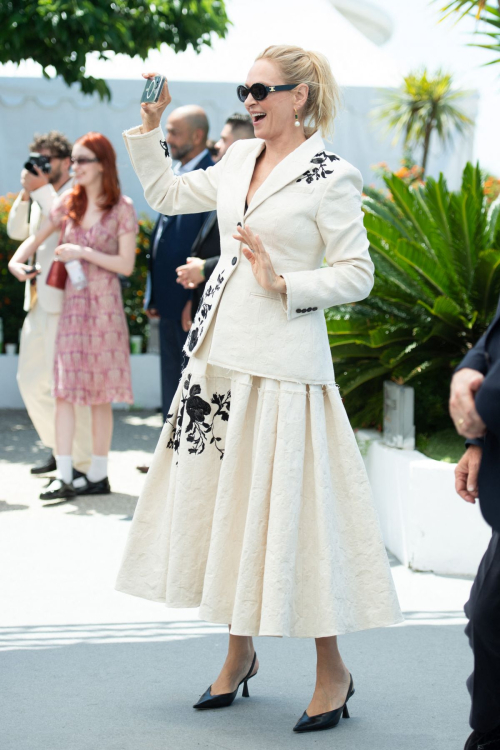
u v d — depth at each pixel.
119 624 3.70
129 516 5.36
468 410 1.96
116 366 5.72
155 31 7.87
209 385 2.82
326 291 2.69
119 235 5.74
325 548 2.69
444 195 5.41
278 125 2.77
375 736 2.74
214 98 10.60
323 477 2.72
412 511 4.46
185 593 2.79
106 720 2.81
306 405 2.76
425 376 5.43
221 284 2.79
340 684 2.82
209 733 2.73
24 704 2.93
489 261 5.07
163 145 3.04
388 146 11.45
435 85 11.39
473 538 4.39
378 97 11.41
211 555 2.70
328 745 2.66
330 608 2.66
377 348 5.49
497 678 2.24
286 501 2.65
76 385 5.63
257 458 2.68
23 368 6.19
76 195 5.78
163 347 5.96
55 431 5.74
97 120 10.55
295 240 2.73
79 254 5.60
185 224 5.77
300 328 2.73
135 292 9.12
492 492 2.03
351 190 2.76
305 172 2.74
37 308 6.09
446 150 11.70
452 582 4.31
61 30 7.32
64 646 3.45
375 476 5.11
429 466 4.40
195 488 2.79
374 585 2.76
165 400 6.01
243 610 2.65
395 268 5.62
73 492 5.71
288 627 2.63
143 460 6.96
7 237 8.91
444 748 2.66
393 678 3.22
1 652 3.37
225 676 2.94
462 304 5.41
